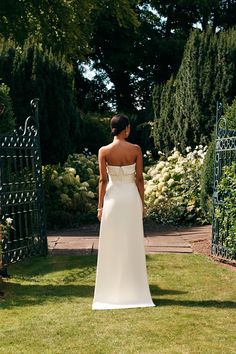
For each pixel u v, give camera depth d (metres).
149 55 28.83
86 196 13.66
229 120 9.19
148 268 7.64
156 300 5.99
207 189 10.02
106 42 27.72
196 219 12.48
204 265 7.83
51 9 20.05
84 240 10.41
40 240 8.91
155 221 12.95
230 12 30.36
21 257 8.30
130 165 5.89
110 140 19.72
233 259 8.09
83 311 5.54
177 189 13.37
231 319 5.17
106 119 21.62
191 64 14.16
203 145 14.23
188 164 13.57
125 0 22.06
